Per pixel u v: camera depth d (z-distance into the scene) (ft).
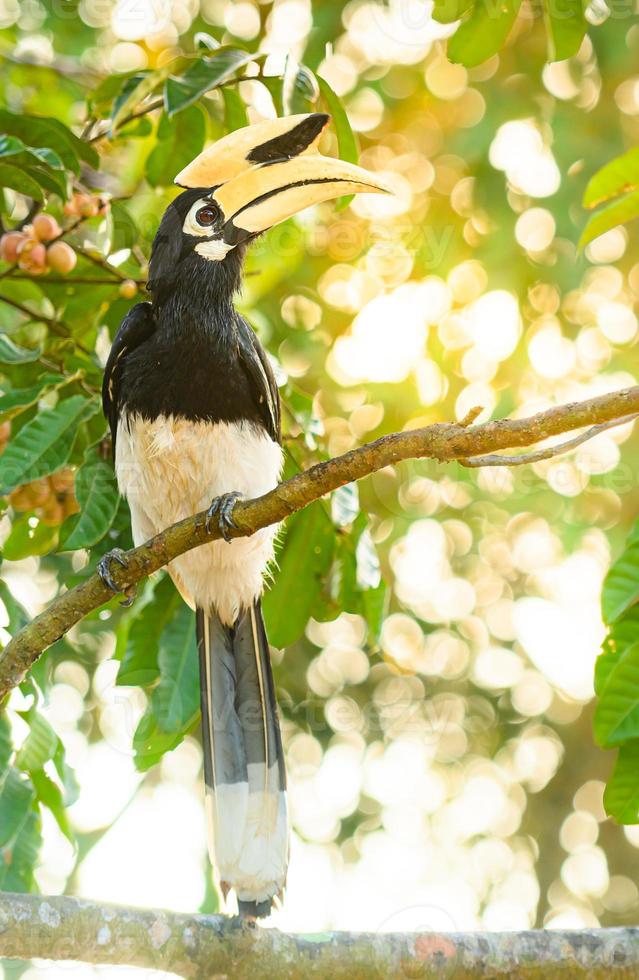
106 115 29.73
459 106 45.78
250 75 28.40
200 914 21.42
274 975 20.98
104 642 37.81
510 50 44.98
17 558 29.76
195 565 27.50
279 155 28.37
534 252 44.68
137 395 27.63
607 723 23.13
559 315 45.14
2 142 26.81
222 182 28.40
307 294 43.34
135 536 28.35
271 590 28.48
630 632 23.21
